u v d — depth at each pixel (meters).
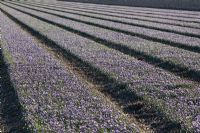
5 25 48.28
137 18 58.44
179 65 24.72
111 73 22.27
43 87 19.31
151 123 15.89
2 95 19.81
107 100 18.73
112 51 29.22
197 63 24.91
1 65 26.03
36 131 13.77
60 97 17.62
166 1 93.56
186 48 31.94
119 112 16.11
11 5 104.19
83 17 60.62
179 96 18.03
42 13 71.50
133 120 16.48
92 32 40.53
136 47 30.64
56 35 38.50
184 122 14.79
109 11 76.69
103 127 14.11
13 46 31.02
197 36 38.53
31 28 45.75
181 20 55.16
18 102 17.58
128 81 20.50
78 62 26.70
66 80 20.64
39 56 27.16
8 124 16.08
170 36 37.22
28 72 22.42
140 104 17.83
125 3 109.88
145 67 23.86
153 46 31.23
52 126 14.23
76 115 15.27
